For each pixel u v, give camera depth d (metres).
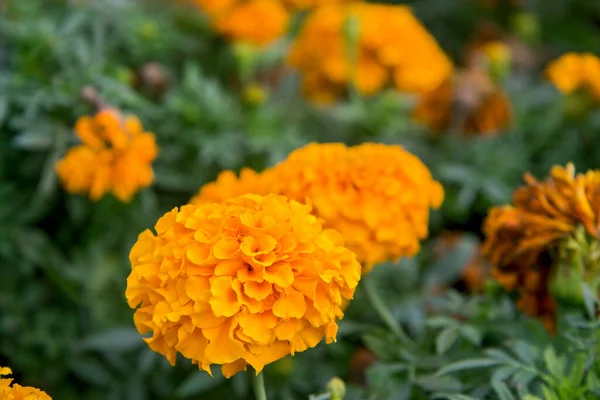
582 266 0.55
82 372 0.68
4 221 0.69
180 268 0.49
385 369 0.56
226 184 0.57
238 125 0.73
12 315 0.69
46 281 0.71
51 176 0.67
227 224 0.50
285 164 0.56
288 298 0.49
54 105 0.68
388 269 0.68
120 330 0.65
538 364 0.54
